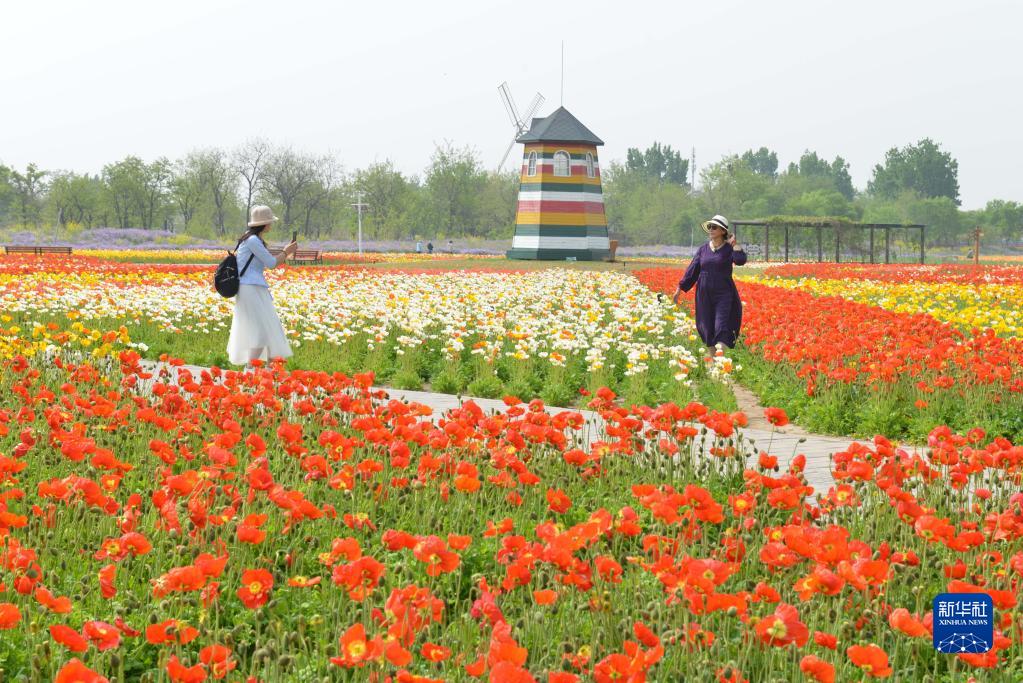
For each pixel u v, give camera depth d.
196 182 106.31
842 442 11.56
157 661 5.30
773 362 14.88
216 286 13.79
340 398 8.55
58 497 5.96
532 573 5.46
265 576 4.74
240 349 14.05
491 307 21.86
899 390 12.73
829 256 100.94
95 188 107.12
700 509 5.46
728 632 5.43
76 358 13.00
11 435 8.78
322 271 33.91
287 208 107.38
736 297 15.52
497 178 114.19
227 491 6.52
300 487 7.62
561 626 5.29
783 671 4.93
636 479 8.35
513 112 80.75
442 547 4.73
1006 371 11.52
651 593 5.79
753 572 6.18
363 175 107.50
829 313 18.47
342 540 5.05
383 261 54.03
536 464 8.02
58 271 28.92
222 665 4.24
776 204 143.62
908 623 4.38
